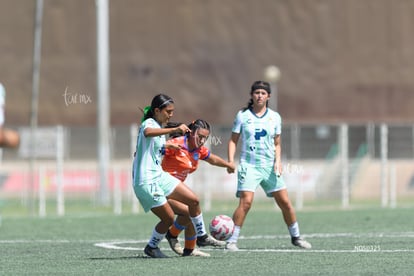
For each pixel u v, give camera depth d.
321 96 163.75
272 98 154.38
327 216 79.69
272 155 48.62
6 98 166.62
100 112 110.50
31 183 95.38
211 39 164.75
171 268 39.38
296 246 49.75
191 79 165.25
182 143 45.00
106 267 40.38
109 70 166.88
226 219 45.78
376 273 37.06
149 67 165.88
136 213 90.44
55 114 165.75
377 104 163.25
